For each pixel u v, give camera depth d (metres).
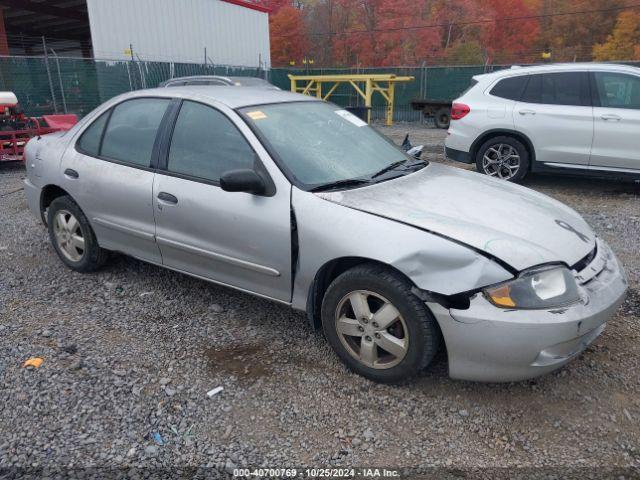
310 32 52.41
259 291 3.55
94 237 4.52
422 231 2.87
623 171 7.36
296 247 3.27
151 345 3.55
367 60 49.56
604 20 47.62
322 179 3.40
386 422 2.82
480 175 4.11
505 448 2.64
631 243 5.54
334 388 3.09
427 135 17.19
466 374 2.86
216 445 2.66
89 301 4.21
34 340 3.60
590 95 7.47
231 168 3.54
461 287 2.70
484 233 2.87
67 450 2.62
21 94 16.09
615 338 3.61
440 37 48.84
